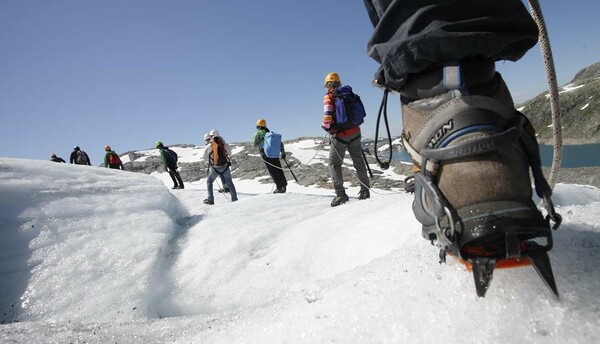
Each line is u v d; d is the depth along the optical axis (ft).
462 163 2.90
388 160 4.66
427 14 3.17
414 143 3.44
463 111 3.05
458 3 3.12
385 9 3.56
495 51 3.10
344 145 15.74
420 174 3.21
